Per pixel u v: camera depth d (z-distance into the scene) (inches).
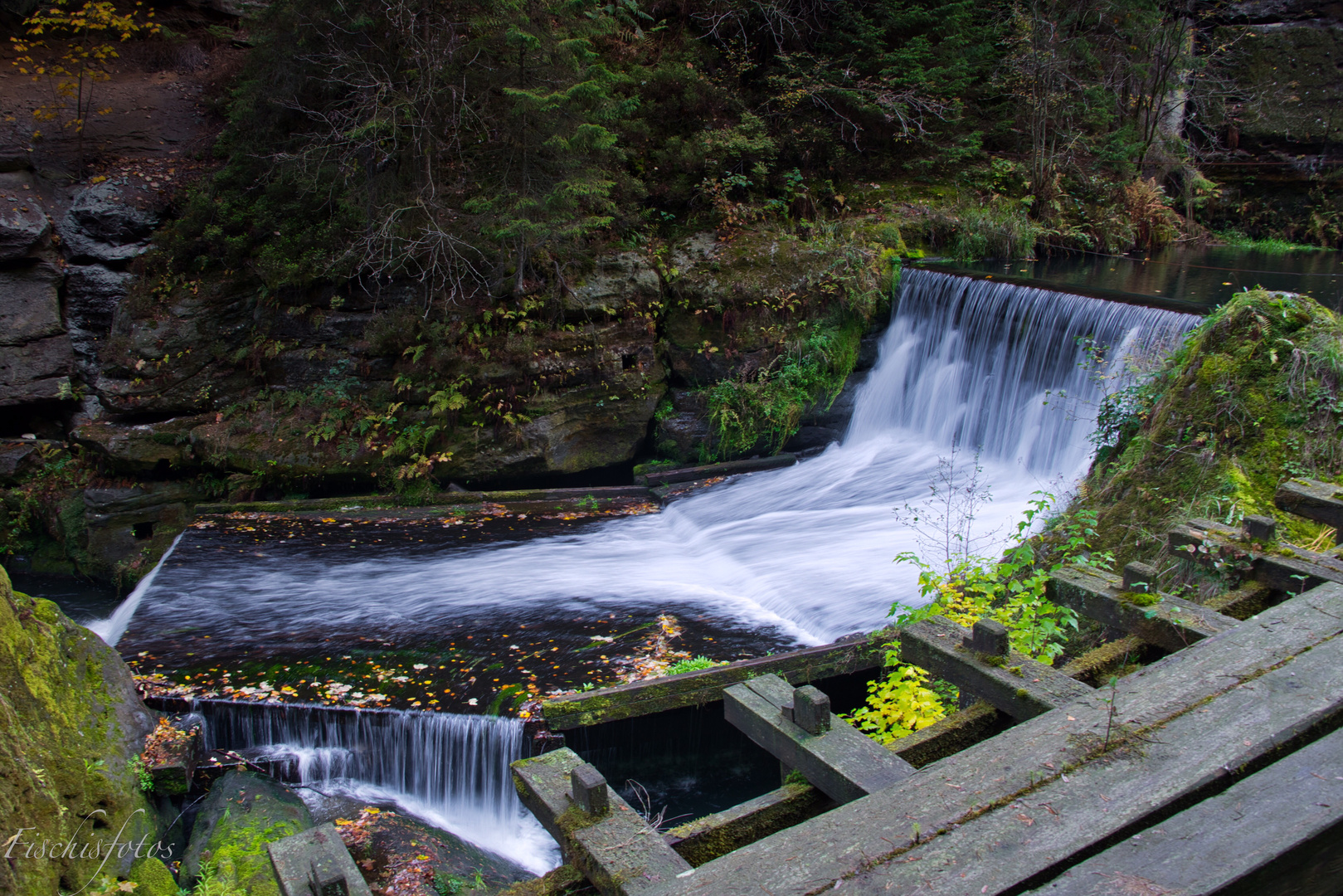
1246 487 239.0
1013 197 623.5
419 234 460.1
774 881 69.1
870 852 71.0
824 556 378.9
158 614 343.0
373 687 290.0
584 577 379.9
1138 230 643.5
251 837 238.2
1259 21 732.0
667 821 269.7
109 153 550.9
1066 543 259.0
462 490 475.8
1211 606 133.9
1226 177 738.8
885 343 527.8
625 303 496.4
